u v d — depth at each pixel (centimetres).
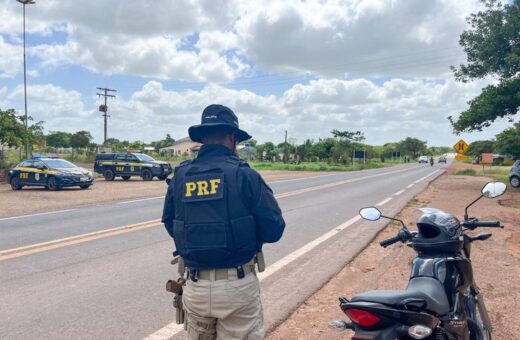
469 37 2511
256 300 299
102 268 754
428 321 297
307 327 517
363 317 291
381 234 1074
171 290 312
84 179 2388
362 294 311
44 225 1189
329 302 602
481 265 765
